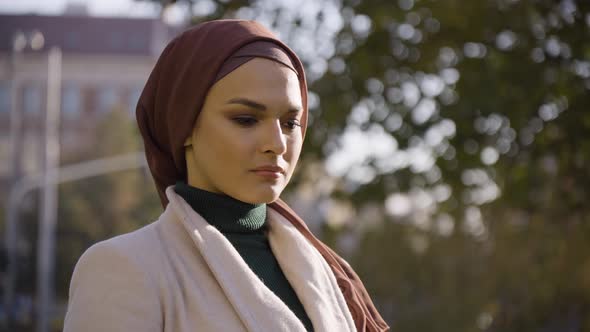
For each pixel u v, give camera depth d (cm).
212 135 269
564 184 1115
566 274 1392
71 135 7538
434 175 1138
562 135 1076
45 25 7694
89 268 258
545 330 1688
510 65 1076
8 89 7519
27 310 3925
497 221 1483
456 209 1161
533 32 1088
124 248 260
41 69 7494
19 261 4562
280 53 272
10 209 3244
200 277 264
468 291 2161
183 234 271
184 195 279
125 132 5197
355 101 1147
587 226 1238
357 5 1127
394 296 2525
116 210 4950
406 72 1152
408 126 1128
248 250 281
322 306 276
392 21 1127
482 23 1111
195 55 271
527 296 1677
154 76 288
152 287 257
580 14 1030
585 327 1573
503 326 1766
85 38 7669
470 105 1075
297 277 280
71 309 256
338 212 1238
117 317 251
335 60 1148
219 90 267
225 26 273
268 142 266
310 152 1147
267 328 259
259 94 266
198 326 257
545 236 1327
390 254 2461
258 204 284
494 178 1130
